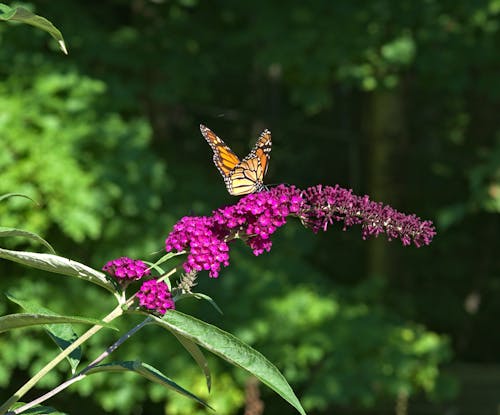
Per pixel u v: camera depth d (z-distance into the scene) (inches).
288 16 539.5
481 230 745.0
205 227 110.4
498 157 526.3
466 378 605.6
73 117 417.4
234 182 160.7
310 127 732.0
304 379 464.1
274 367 93.3
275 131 737.0
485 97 707.4
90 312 414.6
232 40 542.3
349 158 781.9
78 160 413.1
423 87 603.8
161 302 99.1
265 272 495.2
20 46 442.9
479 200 526.3
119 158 416.5
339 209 113.4
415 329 518.3
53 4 487.5
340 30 523.5
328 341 459.5
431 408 563.2
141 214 434.3
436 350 496.7
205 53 566.3
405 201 717.9
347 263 716.0
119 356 430.6
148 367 103.2
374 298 540.4
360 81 538.0
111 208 421.4
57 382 432.1
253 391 442.3
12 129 386.6
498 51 564.7
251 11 559.5
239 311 455.5
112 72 527.5
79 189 390.6
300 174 781.3
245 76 763.4
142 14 561.0
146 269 103.8
